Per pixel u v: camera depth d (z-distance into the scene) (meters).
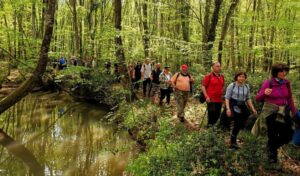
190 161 6.79
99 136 14.23
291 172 6.94
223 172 6.45
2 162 11.73
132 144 11.95
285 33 18.75
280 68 6.75
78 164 11.33
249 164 6.79
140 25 26.59
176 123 10.87
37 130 15.58
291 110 6.90
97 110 19.02
